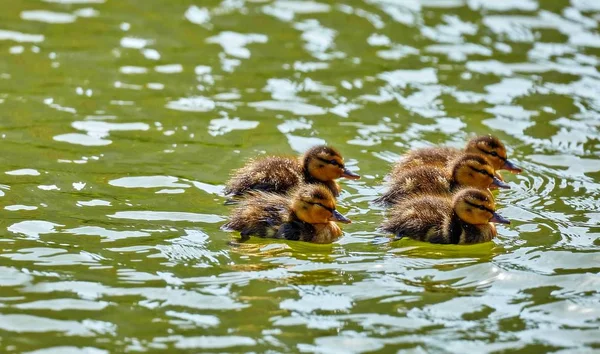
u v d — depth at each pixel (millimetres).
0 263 11891
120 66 19984
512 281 11984
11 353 9992
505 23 22828
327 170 14961
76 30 21781
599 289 11773
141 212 13719
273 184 14688
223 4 23766
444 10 23641
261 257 12531
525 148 16797
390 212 14250
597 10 23656
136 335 10422
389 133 17328
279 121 17672
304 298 11359
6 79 18969
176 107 18125
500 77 19922
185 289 11469
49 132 16688
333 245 13156
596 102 18734
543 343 10492
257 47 21250
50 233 12844
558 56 20984
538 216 14188
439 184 14906
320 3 23969
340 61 20609
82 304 11008
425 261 12617
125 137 16672
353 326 10750
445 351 10273
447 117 18062
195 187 14750
